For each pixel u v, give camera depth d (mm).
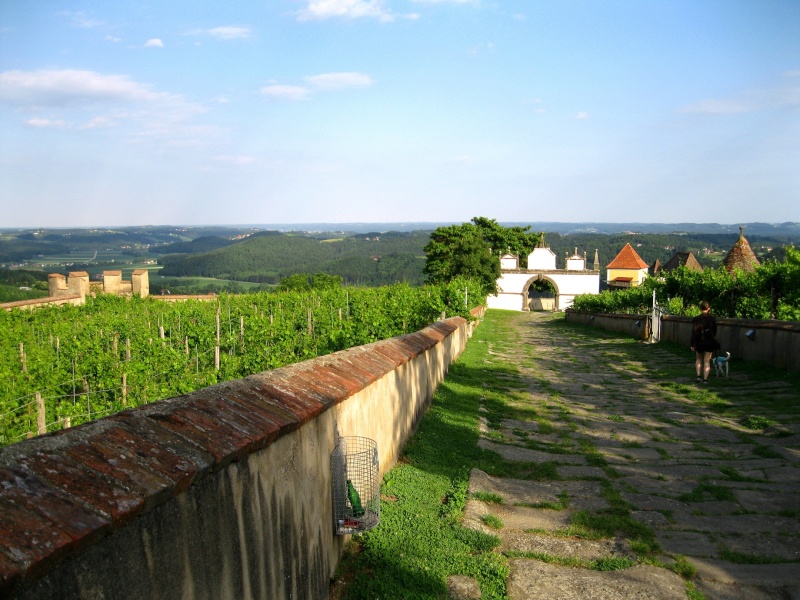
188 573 2455
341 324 19797
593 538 5715
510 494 6855
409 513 5855
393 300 26594
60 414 10672
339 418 4957
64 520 1892
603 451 8711
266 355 15883
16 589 1646
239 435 3018
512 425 10383
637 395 13164
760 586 4812
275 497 3412
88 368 14711
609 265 77312
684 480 7328
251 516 3072
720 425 9953
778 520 6055
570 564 5168
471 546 5379
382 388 6719
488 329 35156
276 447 3457
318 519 4262
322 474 4398
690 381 14180
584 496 6840
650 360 18875
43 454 2193
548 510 6430
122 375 12789
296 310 25453
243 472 3000
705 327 13500
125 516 2047
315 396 4410
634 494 6867
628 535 5766
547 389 14180
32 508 1892
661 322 23750
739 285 23422
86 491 2078
